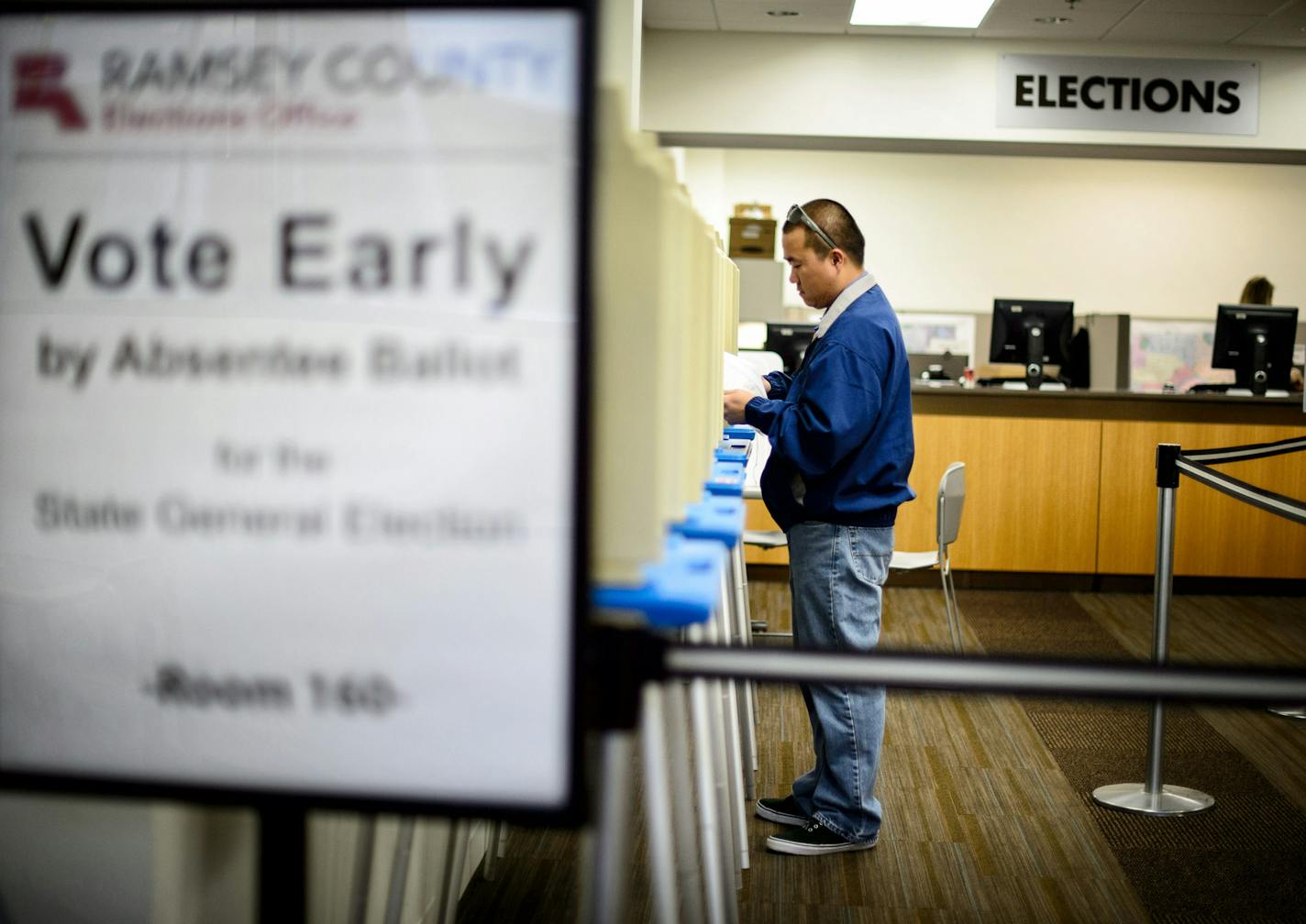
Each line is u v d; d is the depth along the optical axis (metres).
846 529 2.56
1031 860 2.67
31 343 0.94
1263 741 3.60
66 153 0.93
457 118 0.89
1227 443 5.80
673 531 1.30
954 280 9.56
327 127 0.90
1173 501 2.81
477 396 0.89
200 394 0.92
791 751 3.45
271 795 0.92
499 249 0.88
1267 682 0.94
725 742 2.17
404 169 0.89
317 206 0.90
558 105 0.88
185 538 0.92
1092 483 5.84
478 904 2.32
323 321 0.90
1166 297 9.48
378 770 0.91
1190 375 9.47
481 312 0.89
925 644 4.77
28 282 0.93
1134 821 2.92
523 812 0.89
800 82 7.04
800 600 2.62
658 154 1.09
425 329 0.89
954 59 7.00
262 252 0.91
